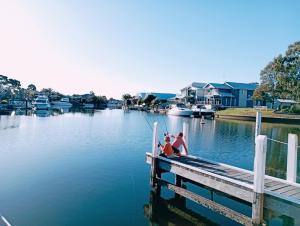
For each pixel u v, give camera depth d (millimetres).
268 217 7379
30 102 90812
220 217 9727
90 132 32594
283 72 57812
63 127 37125
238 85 83375
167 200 11141
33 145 22875
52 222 8961
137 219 9391
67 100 115125
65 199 10945
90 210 9961
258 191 7379
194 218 9633
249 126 43969
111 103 135000
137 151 21266
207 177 9078
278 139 29734
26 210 9797
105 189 12258
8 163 16516
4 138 26188
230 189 8281
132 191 12062
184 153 12766
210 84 82562
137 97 120000
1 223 8734
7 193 11445
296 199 6914
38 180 13305
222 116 59125
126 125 42375
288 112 56000
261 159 7344
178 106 75562
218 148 24078
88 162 17266
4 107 75438
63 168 15633
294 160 8516
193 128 40156
